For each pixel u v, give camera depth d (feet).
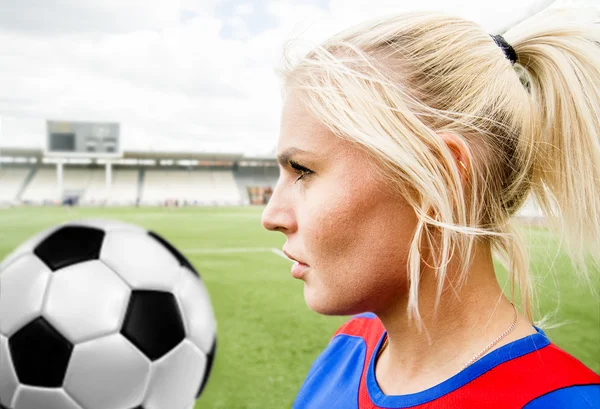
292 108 1.74
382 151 1.48
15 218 58.75
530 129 1.80
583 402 1.41
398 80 1.68
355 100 1.53
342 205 1.61
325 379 2.82
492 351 1.70
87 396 4.18
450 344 1.80
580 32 1.83
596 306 13.24
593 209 1.77
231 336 11.42
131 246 4.73
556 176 1.84
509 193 1.84
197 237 36.50
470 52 1.78
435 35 1.78
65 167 136.87
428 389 1.76
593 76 1.75
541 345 1.69
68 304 4.14
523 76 2.03
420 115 1.65
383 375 2.17
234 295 15.97
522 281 1.97
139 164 141.28
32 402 4.13
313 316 13.19
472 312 1.78
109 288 4.33
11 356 4.04
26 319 4.07
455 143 1.60
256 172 145.79
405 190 1.57
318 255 1.68
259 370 9.25
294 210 1.80
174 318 4.73
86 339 4.17
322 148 1.63
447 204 1.53
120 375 4.31
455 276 1.70
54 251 4.33
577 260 1.95
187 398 5.03
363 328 2.86
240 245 31.32
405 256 1.66
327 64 1.63
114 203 124.16
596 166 1.75
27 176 131.54
